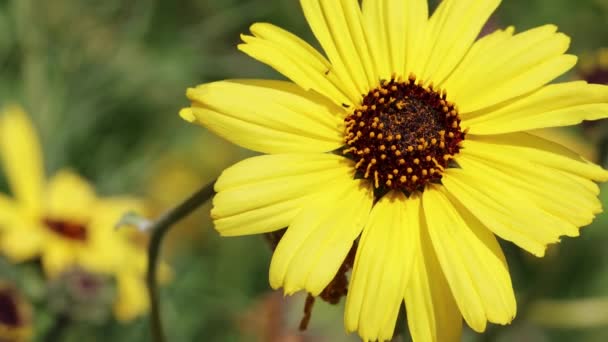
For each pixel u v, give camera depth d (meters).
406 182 0.28
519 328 0.42
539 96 0.28
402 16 0.29
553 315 0.39
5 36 0.43
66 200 0.39
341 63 0.28
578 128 0.42
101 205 0.39
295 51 0.28
